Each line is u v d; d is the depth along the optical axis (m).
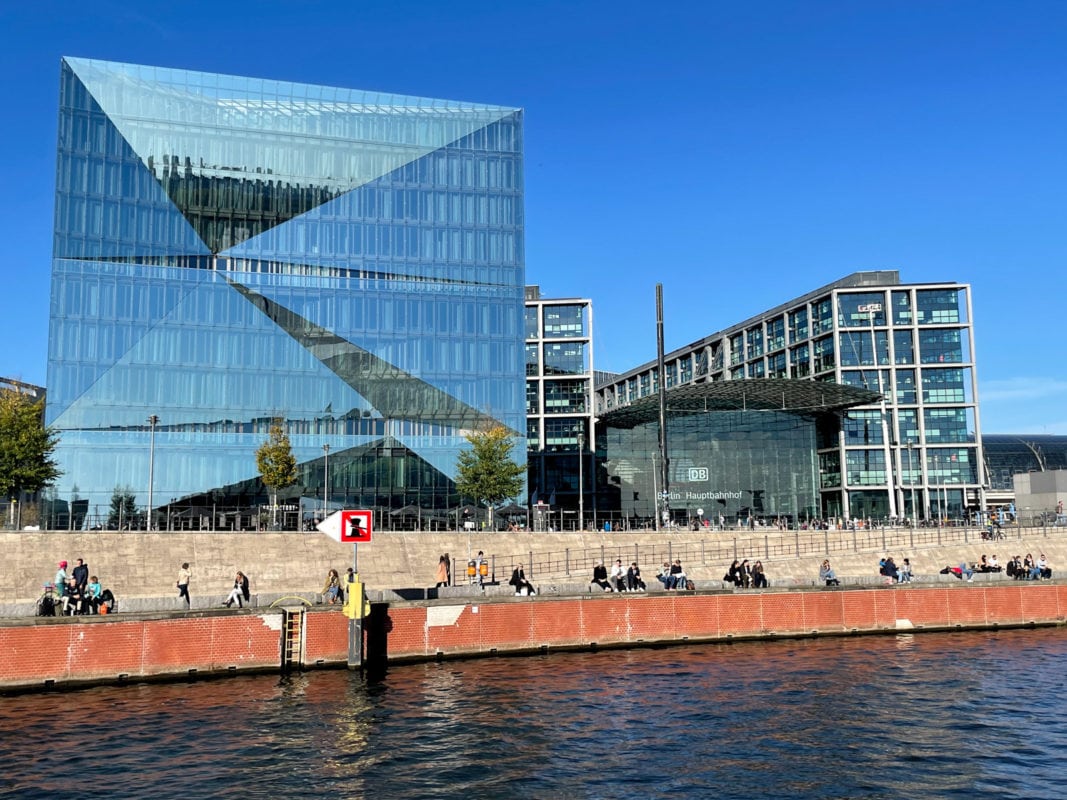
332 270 80.50
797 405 90.19
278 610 26.89
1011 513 69.50
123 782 16.45
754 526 72.62
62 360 72.94
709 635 33.06
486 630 29.97
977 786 16.31
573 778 16.78
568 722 20.83
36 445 55.62
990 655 30.06
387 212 82.88
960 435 106.31
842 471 104.88
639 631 32.19
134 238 76.19
